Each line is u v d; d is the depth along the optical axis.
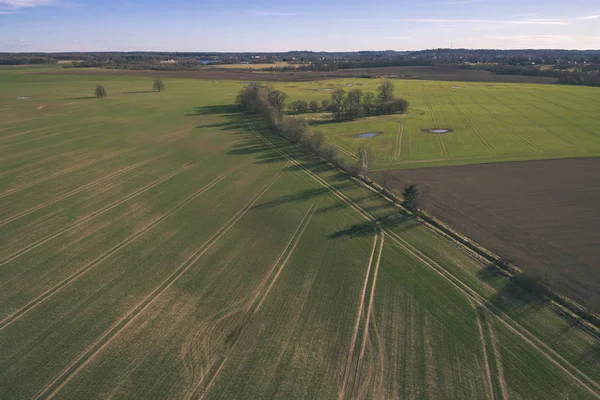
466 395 22.53
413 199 44.19
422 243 38.56
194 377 23.67
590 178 52.88
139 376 23.75
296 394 22.56
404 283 32.50
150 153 69.75
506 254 36.16
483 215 43.53
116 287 32.38
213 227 42.69
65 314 29.11
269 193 51.69
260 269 34.78
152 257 36.84
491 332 27.20
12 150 69.94
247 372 24.02
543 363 24.72
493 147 69.88
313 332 27.23
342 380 23.48
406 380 23.48
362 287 32.06
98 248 38.41
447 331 27.28
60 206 47.88
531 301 30.25
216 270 34.69
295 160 65.12
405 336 26.86
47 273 34.25
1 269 34.78
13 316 28.84
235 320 28.45
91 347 25.97
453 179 54.44
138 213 46.19
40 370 24.14
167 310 29.55
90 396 22.45
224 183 55.47
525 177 54.16
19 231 41.62
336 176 57.34
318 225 42.66
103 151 70.38
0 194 51.06
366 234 40.50
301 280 33.09
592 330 27.30
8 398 22.23
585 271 33.53
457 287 31.97
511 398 22.38
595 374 23.95
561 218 42.25
